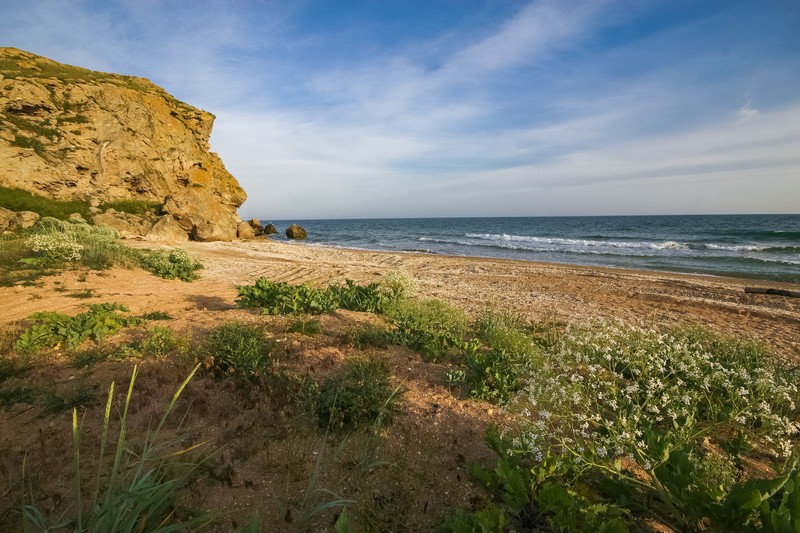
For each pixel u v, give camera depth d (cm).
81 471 321
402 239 5559
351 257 2669
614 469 302
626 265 2628
